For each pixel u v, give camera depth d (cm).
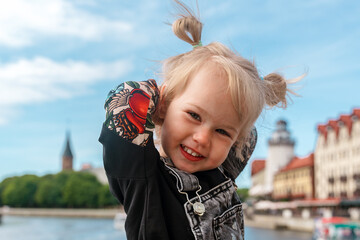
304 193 7244
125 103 112
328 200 5169
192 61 116
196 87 113
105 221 8038
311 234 4194
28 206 12612
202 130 112
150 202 110
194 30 132
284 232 4456
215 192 123
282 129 8719
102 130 112
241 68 114
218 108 111
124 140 109
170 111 116
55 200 11931
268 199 8500
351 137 5978
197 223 114
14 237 4584
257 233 4297
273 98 137
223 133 115
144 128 112
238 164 150
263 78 135
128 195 113
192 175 117
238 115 114
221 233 120
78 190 11331
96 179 12062
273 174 8556
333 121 6644
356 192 5725
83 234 4812
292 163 8094
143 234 109
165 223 111
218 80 112
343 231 2477
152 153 112
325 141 6688
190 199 116
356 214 4781
